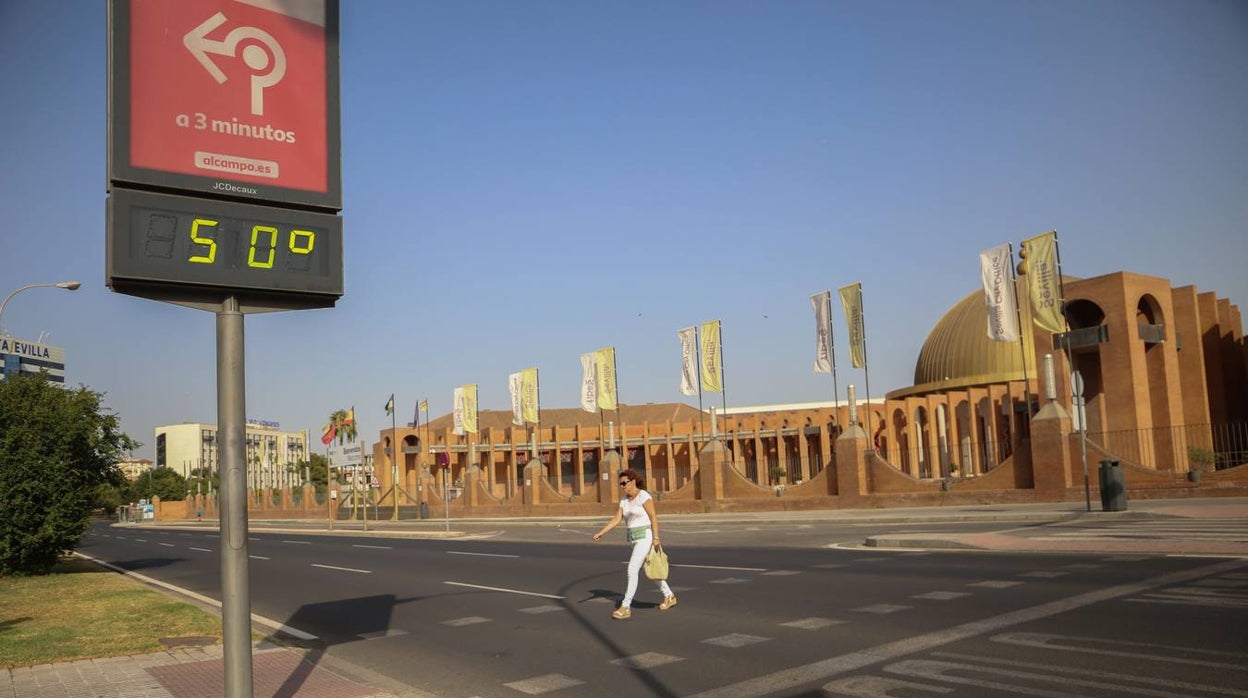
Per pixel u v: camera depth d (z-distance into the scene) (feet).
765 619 36.91
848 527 94.32
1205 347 172.45
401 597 52.26
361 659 34.17
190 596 58.85
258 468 581.12
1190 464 140.87
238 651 19.94
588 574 59.21
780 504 137.59
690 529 107.55
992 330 116.37
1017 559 52.80
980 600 38.11
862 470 129.18
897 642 30.63
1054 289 108.17
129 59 20.08
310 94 22.68
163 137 20.33
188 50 20.88
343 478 323.16
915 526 88.84
